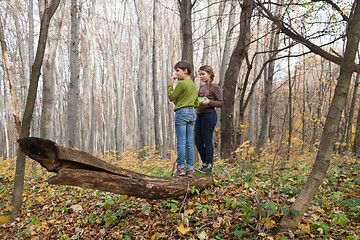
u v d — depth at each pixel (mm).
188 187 2895
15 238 3102
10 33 17844
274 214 2557
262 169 4160
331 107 2256
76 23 9359
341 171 4160
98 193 3869
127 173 2436
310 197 2305
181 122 3195
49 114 7090
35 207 3875
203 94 3682
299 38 4059
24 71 13742
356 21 2123
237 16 11906
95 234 2945
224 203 3008
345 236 2352
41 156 1967
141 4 12703
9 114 23406
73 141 9406
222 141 5223
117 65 21141
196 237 2484
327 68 13031
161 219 2906
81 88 26500
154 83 11391
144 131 13336
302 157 6023
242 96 4738
